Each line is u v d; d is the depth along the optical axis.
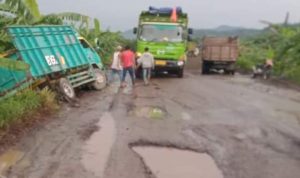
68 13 20.53
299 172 8.05
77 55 17.39
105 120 12.09
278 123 12.13
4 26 14.88
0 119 10.27
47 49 15.32
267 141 10.16
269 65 27.16
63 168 7.91
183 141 9.95
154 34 24.66
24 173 7.61
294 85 22.34
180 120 12.24
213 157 8.84
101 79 18.89
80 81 17.33
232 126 11.61
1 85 12.95
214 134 10.68
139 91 18.52
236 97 17.09
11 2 16.66
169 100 15.89
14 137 9.91
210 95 17.48
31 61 14.12
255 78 27.22
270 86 21.84
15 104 11.40
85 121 11.88
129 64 20.47
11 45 14.27
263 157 8.91
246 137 10.48
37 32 15.07
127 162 8.34
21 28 14.34
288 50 27.80
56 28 16.48
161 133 10.64
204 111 13.72
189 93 18.00
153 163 8.35
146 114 13.09
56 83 15.10
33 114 12.07
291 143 10.04
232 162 8.54
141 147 9.44
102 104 14.85
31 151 8.92
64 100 14.97
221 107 14.52
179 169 8.05
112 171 7.82
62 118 12.23
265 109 14.35
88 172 7.73
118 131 10.77
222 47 31.16
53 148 9.17
